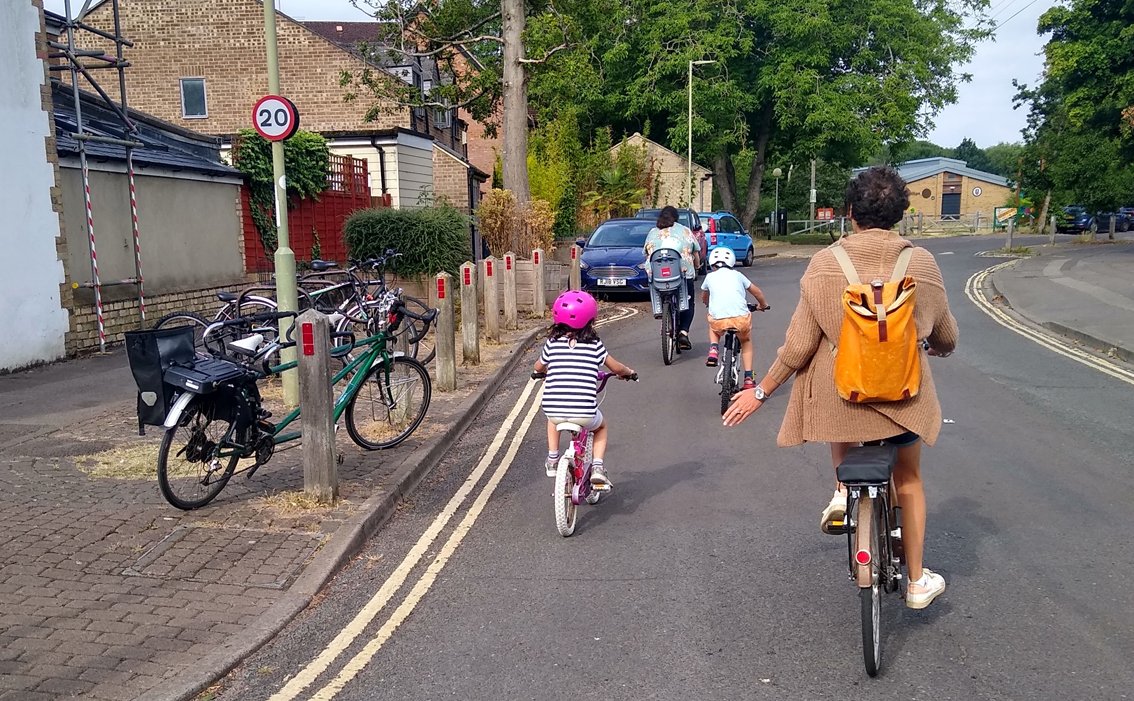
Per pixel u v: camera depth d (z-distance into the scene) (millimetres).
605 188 34688
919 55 38500
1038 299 16641
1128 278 19312
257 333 8281
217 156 18719
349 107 26938
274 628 4395
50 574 4961
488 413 9422
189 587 4840
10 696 3709
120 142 12930
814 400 3924
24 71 11008
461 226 17375
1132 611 4438
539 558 5371
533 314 16453
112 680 3855
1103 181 34656
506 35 20328
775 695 3748
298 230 19344
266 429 6328
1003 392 9469
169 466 5941
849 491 3832
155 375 5719
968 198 75438
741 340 8727
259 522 5762
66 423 8336
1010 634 4230
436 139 31125
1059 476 6609
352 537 5520
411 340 10945
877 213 3855
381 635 4402
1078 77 27766
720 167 46188
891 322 3596
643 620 4492
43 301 11438
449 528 5949
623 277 18438
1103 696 3676
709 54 37844
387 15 21141
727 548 5414
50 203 11492
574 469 5809
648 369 11328
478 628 4457
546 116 29734
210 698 3834
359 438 7441
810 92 37750
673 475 6965
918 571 4172
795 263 30891
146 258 14258
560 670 4016
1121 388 9570
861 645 4172
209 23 26797
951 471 6789
